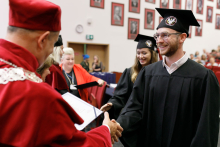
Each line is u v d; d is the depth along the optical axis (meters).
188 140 0.99
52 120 0.49
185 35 1.03
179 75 1.05
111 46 6.90
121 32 7.00
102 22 6.62
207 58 8.45
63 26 6.03
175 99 1.02
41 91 0.49
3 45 0.52
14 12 0.51
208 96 0.93
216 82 0.98
